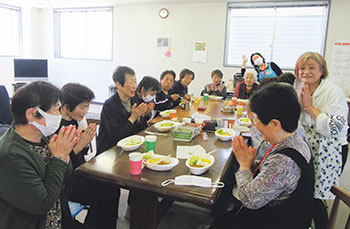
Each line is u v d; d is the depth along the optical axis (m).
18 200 1.07
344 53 5.05
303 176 1.13
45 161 1.25
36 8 7.14
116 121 2.13
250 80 4.03
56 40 7.36
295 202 1.15
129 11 6.46
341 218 2.42
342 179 3.31
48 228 1.27
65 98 1.67
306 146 1.19
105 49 7.03
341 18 5.03
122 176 1.36
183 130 1.91
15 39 7.02
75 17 7.12
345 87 5.13
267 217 1.22
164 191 1.26
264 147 1.63
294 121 1.14
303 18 5.34
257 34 5.70
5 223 1.08
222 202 2.03
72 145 1.25
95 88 7.21
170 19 6.15
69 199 1.77
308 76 1.74
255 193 1.11
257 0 5.39
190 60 6.17
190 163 1.46
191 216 2.36
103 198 1.80
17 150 1.08
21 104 1.09
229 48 5.95
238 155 1.36
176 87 4.14
